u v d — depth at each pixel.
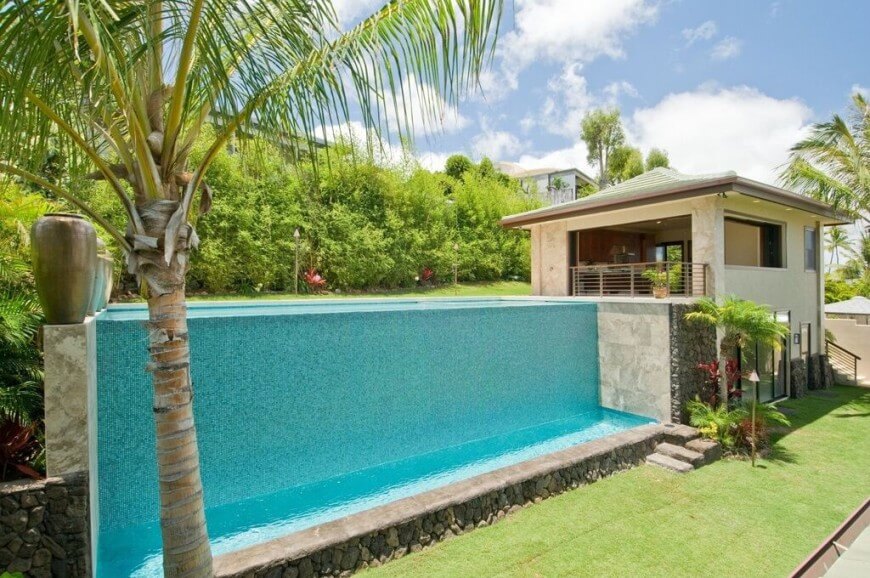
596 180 48.69
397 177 22.95
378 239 21.80
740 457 9.05
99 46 2.52
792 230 14.36
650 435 9.16
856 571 3.22
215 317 6.80
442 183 27.45
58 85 3.27
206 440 6.71
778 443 9.93
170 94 3.76
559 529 6.35
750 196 11.25
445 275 25.58
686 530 6.33
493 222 28.78
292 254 18.95
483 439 10.00
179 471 3.68
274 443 7.30
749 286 12.44
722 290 11.50
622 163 46.25
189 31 3.17
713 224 11.52
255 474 7.12
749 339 10.13
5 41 2.74
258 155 4.48
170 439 3.66
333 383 7.93
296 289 18.34
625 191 14.90
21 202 6.02
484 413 10.02
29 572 3.91
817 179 13.73
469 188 28.19
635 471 8.37
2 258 5.52
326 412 7.84
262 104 3.72
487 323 10.10
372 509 6.00
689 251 18.12
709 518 6.66
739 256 16.23
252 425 7.10
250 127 3.89
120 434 6.09
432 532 6.02
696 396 10.62
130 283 14.56
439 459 8.99
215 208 16.89
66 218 4.05
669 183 13.38
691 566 5.52
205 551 3.83
